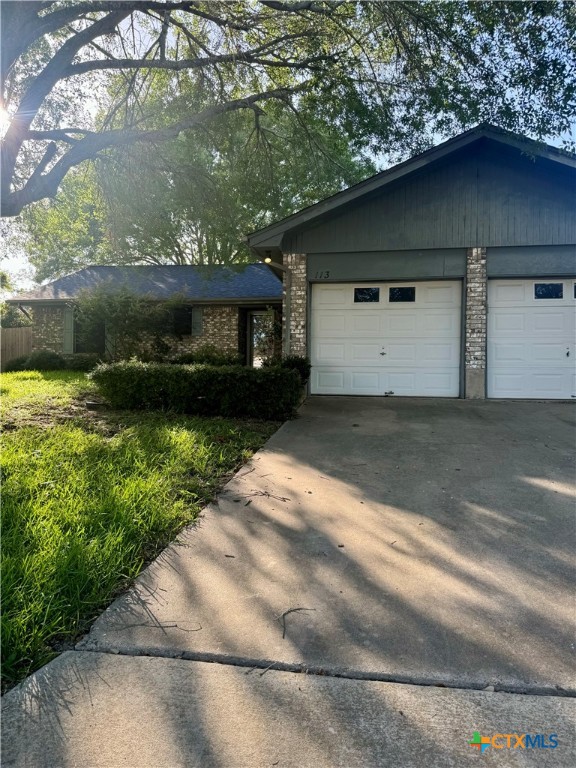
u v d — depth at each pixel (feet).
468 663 6.21
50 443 16.51
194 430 19.49
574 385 27.94
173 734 5.10
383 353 29.84
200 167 31.35
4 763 4.73
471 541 9.87
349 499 12.39
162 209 32.68
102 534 9.52
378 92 26.91
